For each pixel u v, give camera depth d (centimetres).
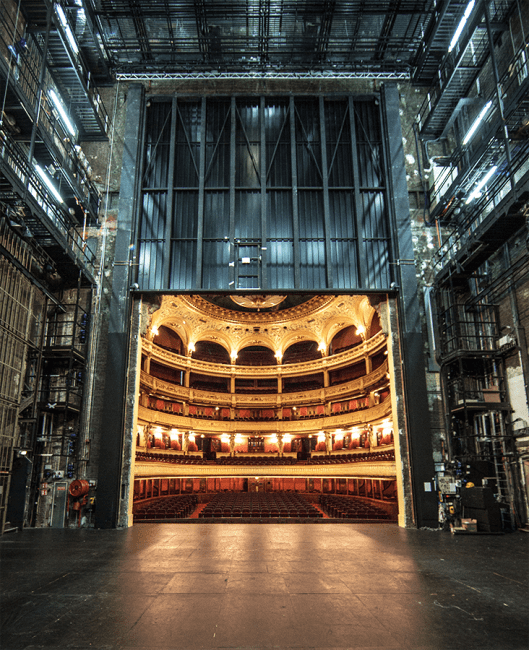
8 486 1669
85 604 811
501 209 1611
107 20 2241
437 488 1856
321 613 766
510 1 1864
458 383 2017
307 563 1139
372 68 2338
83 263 2020
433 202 2245
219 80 2341
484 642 649
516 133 1747
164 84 2339
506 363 1845
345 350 4206
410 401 1948
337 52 2323
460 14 2011
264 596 859
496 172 1908
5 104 1614
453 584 948
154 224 2128
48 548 1355
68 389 1867
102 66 2306
